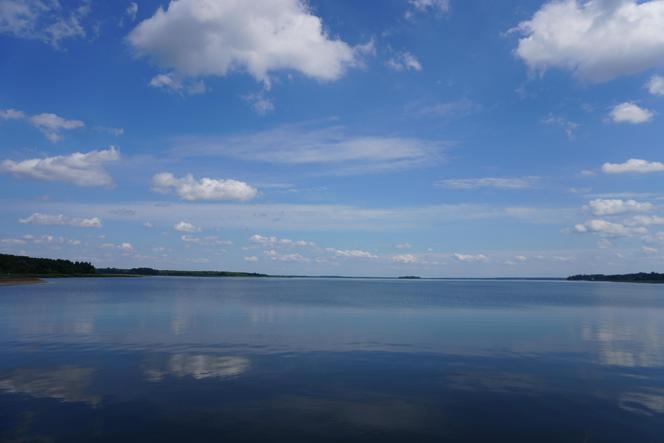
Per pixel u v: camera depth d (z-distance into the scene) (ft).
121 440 41.14
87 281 591.78
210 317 142.51
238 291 362.12
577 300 273.54
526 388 59.11
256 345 89.76
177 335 102.68
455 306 204.64
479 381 62.44
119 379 62.03
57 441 40.81
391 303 222.69
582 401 53.62
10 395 54.39
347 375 65.31
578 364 73.67
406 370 68.64
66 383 59.88
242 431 43.55
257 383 60.49
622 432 44.14
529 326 124.77
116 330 110.22
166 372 66.28
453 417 48.01
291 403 52.11
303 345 90.17
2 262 610.65
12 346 87.10
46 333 104.68
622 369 70.28
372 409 50.26
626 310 188.34
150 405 50.85
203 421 46.03
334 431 43.83
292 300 240.94
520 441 42.06
